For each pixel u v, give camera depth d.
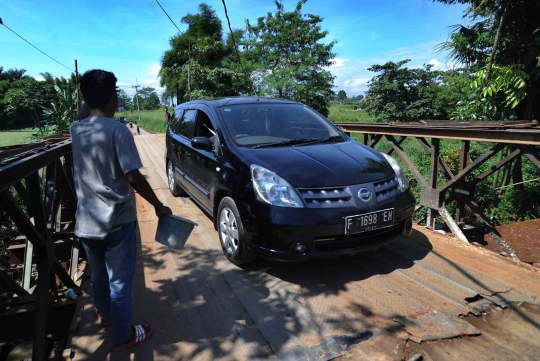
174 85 23.73
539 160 3.73
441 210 5.00
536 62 7.66
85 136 2.09
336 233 2.99
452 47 8.62
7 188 2.17
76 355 2.37
